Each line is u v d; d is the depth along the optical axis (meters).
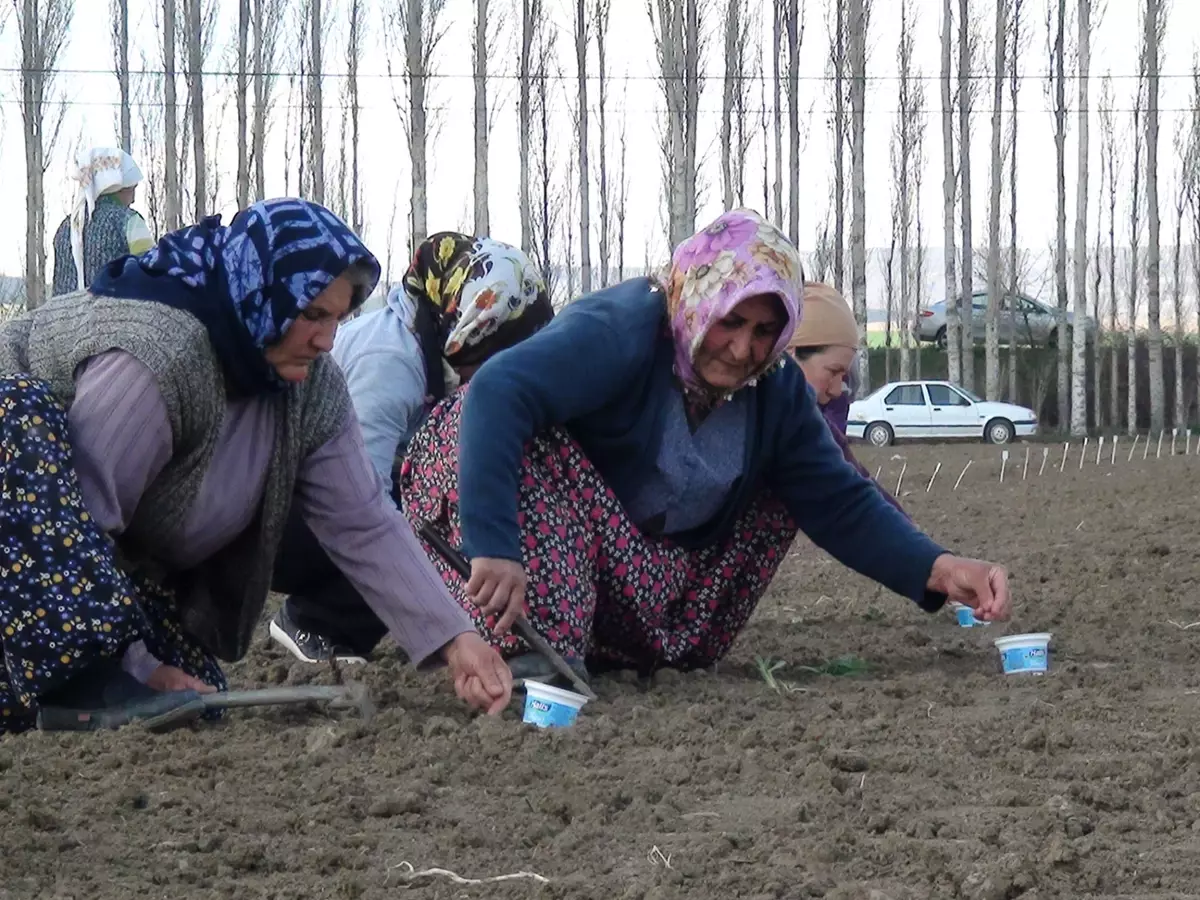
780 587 6.61
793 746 3.35
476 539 3.71
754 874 2.53
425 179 26.72
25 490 3.23
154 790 2.97
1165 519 9.34
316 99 29.34
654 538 4.11
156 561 3.64
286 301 3.26
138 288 3.33
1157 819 2.80
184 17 30.91
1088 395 39.91
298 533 4.26
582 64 31.38
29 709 3.38
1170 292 53.47
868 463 18.30
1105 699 3.89
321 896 2.46
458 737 3.39
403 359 4.70
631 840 2.74
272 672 4.33
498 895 2.47
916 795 3.00
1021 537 8.73
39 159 31.62
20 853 2.60
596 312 3.95
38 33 31.44
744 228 3.82
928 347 42.66
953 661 4.67
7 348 3.40
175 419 3.32
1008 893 2.44
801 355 5.10
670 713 3.71
